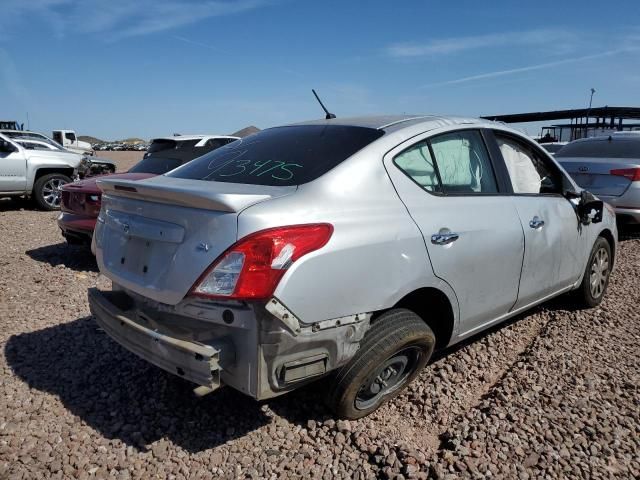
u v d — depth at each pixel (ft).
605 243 16.22
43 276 19.34
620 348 13.48
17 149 37.50
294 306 8.07
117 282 9.85
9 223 32.17
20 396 10.89
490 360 12.90
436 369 12.26
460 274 10.50
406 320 9.70
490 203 11.57
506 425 10.03
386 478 8.64
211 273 8.05
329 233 8.55
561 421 10.18
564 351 13.21
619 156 26.84
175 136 25.12
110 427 9.94
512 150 13.14
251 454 9.25
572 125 77.82
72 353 12.85
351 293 8.70
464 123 11.89
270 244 7.95
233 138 25.50
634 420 10.30
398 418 10.37
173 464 8.98
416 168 10.47
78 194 20.18
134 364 12.33
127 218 9.75
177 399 10.87
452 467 8.84
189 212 8.55
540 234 12.67
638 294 17.81
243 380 8.27
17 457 9.03
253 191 8.98
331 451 9.33
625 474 8.80
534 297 13.14
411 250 9.53
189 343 8.29
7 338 13.65
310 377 8.64
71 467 8.83
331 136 10.79
